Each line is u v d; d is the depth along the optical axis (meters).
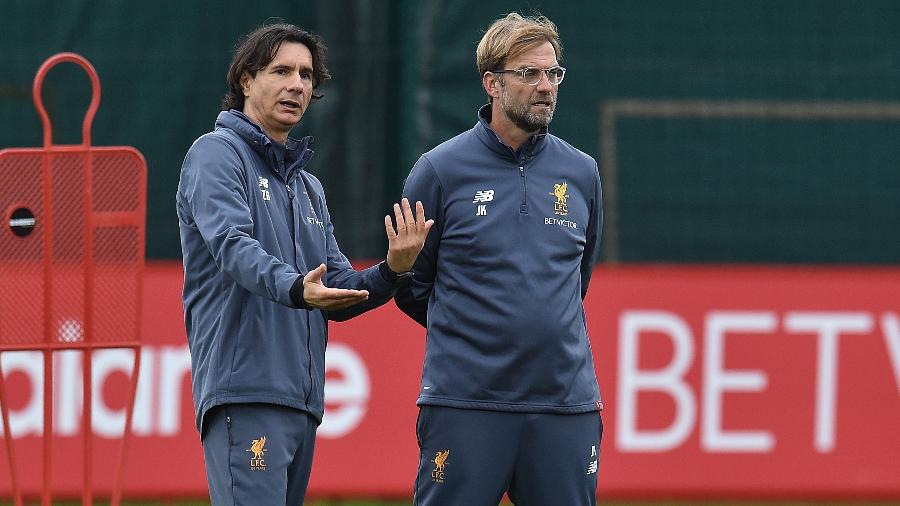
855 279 25.05
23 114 26.91
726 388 24.70
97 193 15.99
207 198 14.48
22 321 15.68
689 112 28.12
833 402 24.86
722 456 24.61
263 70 15.12
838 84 28.28
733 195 28.16
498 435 15.46
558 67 15.52
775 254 28.19
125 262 16.08
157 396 23.83
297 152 15.56
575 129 28.06
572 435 15.64
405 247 14.70
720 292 24.84
